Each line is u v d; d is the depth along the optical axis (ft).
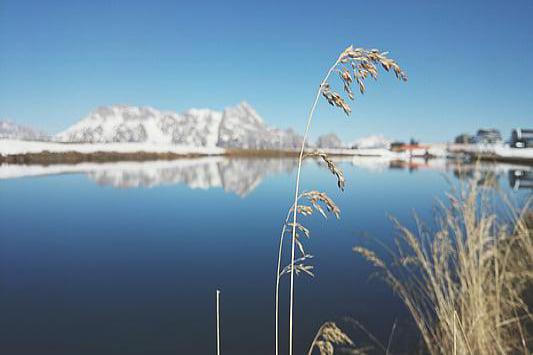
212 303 21.79
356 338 16.33
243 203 64.23
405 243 29.48
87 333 18.34
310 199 6.11
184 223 47.14
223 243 36.65
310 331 17.74
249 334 17.83
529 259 14.61
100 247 35.86
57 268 29.37
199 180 109.29
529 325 13.67
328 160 5.85
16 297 23.34
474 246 12.93
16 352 16.55
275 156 414.41
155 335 17.99
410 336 15.99
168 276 27.09
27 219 50.37
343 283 23.52
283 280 25.14
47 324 19.34
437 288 12.51
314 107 5.86
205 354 15.97
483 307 12.26
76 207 60.23
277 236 38.96
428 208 50.90
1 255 33.24
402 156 388.98
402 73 5.47
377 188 82.33
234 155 393.70
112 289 24.61
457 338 11.44
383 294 21.22
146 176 120.57
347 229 40.45
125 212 55.67
